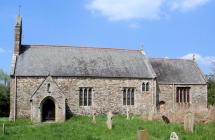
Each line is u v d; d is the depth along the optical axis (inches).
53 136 965.2
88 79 1932.8
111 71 2004.2
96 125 1249.4
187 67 2325.3
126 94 2015.3
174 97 2153.1
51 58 1967.3
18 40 1930.4
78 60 2003.0
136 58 2167.8
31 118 1753.2
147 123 1245.1
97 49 2126.0
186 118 946.1
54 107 1830.7
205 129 967.6
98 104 1943.9
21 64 1877.5
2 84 3139.8
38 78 1846.7
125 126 1171.3
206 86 2261.3
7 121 1722.4
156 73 2178.9
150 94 2063.2
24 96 1822.1
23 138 941.8
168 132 941.2
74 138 924.6
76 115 1889.8
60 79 1878.7
